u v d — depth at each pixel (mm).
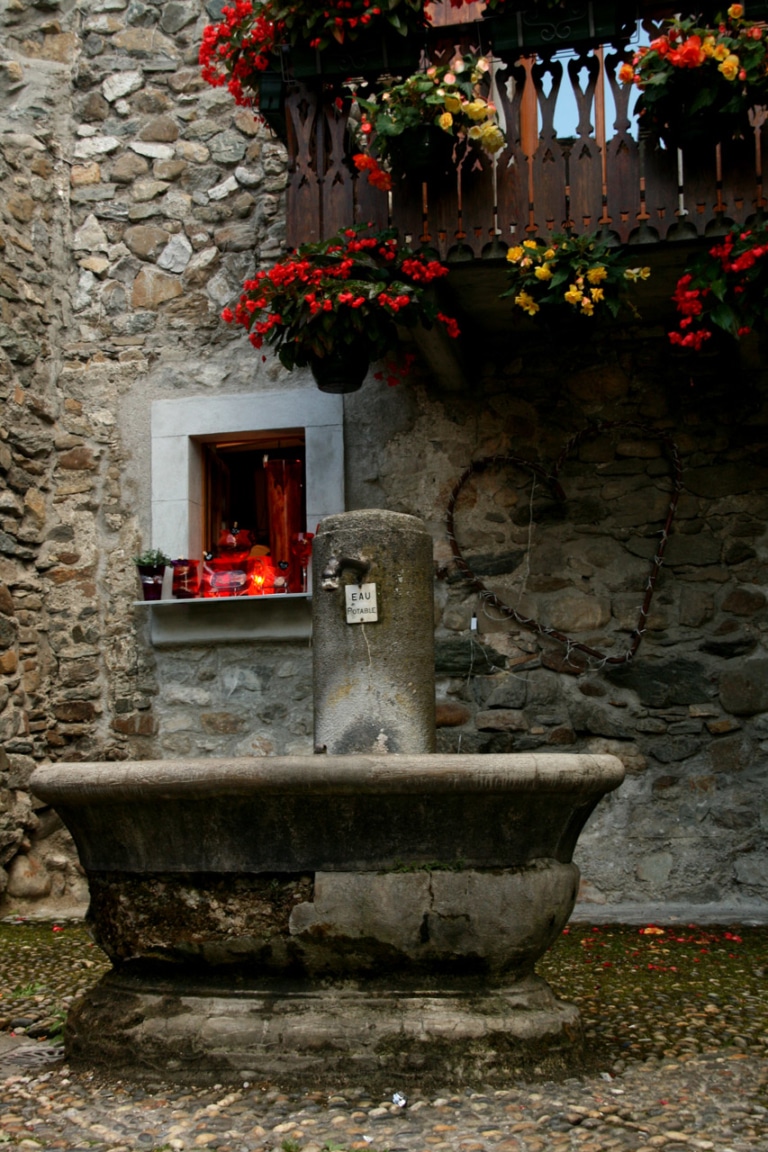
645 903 5715
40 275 6422
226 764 2973
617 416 6043
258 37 5457
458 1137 2570
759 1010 3750
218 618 6223
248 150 6539
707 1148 2529
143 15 6703
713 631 5832
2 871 5867
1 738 5895
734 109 4797
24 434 6258
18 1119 2730
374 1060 2896
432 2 5316
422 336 5512
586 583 5969
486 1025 2949
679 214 5035
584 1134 2605
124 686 6297
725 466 5918
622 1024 3572
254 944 3016
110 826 3139
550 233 5160
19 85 6598
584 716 5891
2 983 4215
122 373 6500
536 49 5223
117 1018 3078
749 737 5746
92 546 6406
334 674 3568
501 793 2963
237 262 6477
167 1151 2512
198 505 6484
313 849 3012
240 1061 2941
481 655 6012
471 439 6148
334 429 6238
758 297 4895
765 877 5637
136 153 6625
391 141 5152
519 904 2988
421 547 3660
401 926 2963
